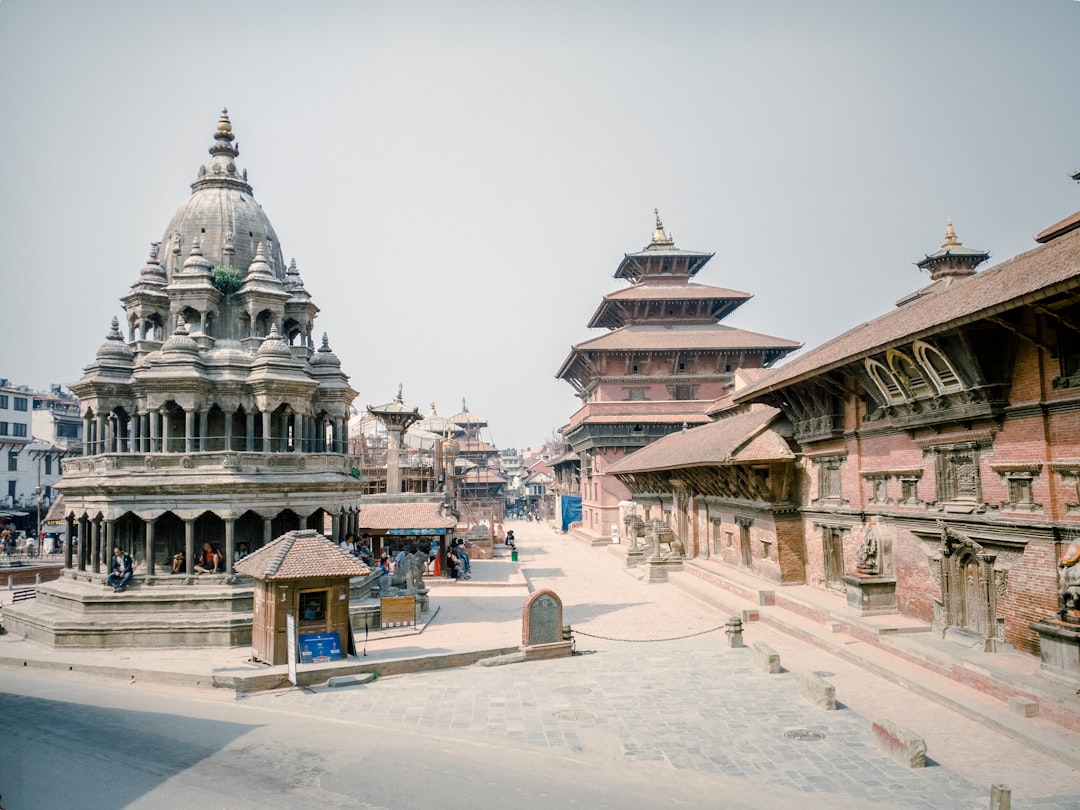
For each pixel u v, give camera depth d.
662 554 50.56
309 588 25.39
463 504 86.44
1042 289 16.73
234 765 16.41
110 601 29.34
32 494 85.12
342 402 38.34
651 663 25.94
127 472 30.80
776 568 35.59
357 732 18.80
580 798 14.68
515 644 27.45
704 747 17.55
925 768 16.00
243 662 25.77
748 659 26.08
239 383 32.69
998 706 18.95
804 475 34.91
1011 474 21.05
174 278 34.44
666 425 78.38
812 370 28.61
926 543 25.34
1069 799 14.23
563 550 75.06
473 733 18.73
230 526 30.61
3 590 46.44
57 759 16.61
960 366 21.56
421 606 35.88
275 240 38.81
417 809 14.18
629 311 82.94
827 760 16.59
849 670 24.12
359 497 38.03
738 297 82.06
